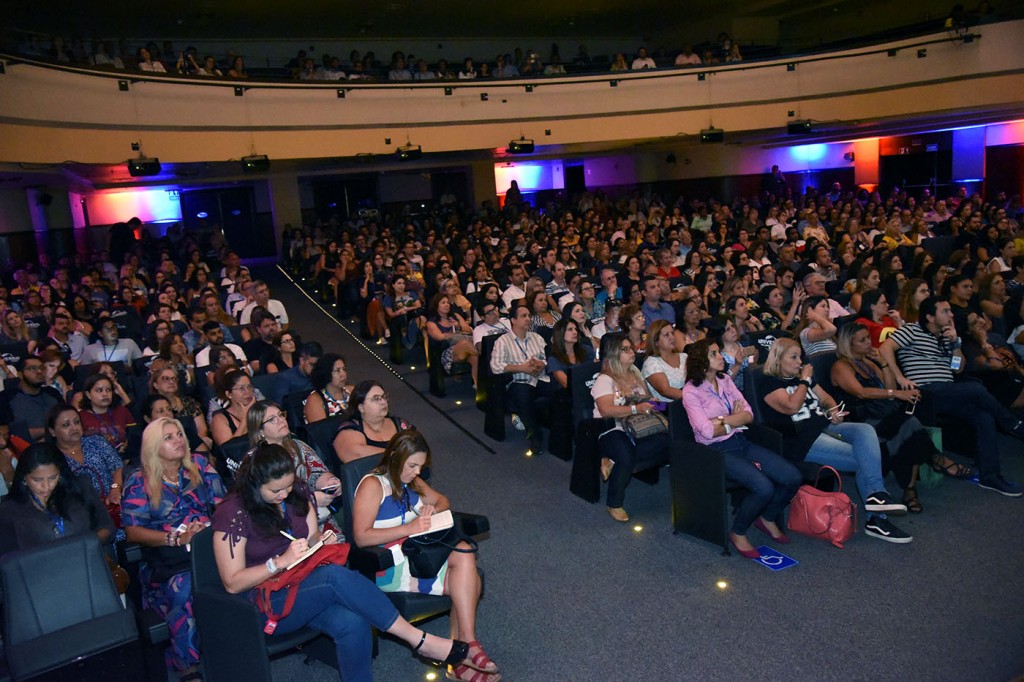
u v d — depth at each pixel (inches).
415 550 144.9
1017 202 635.5
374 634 149.2
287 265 686.5
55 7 611.5
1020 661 139.9
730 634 153.8
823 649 146.9
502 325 302.2
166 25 694.5
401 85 628.4
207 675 133.7
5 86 398.3
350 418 182.5
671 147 833.5
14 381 239.5
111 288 474.0
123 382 272.8
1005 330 285.9
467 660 141.9
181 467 159.3
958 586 165.0
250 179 743.1
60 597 131.9
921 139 791.1
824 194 832.3
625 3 778.2
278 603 131.8
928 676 137.6
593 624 160.4
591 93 685.9
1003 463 227.0
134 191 728.3
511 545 196.4
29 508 148.9
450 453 264.2
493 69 750.5
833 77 689.0
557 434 251.4
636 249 486.3
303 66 687.7
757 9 830.5
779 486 187.8
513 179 920.3
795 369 198.2
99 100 470.3
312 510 147.2
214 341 290.7
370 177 839.7
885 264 366.0
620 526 203.3
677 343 248.4
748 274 361.1
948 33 640.4
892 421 202.4
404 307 396.8
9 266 537.6
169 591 144.0
